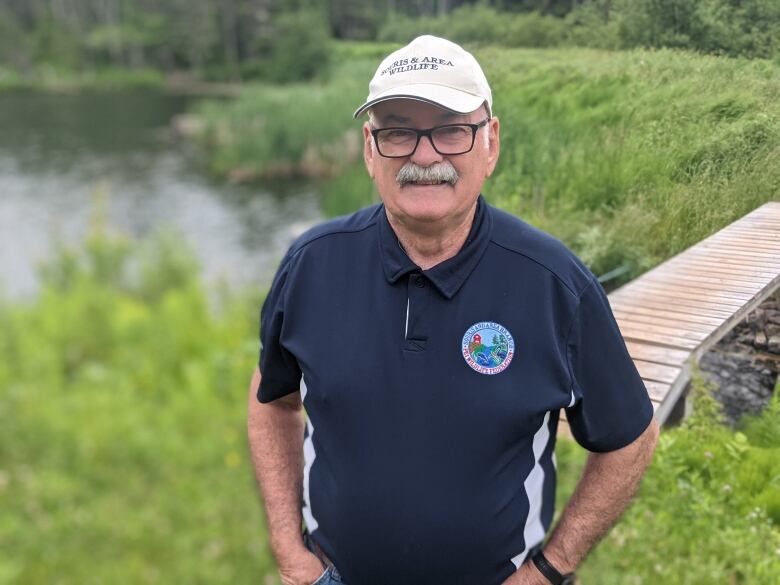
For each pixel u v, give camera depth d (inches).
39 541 112.1
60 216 521.7
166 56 1724.9
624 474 48.5
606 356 46.4
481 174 47.9
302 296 51.0
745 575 53.1
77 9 1791.3
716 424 49.4
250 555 106.4
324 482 52.0
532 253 46.4
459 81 45.6
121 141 888.9
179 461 130.6
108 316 194.2
